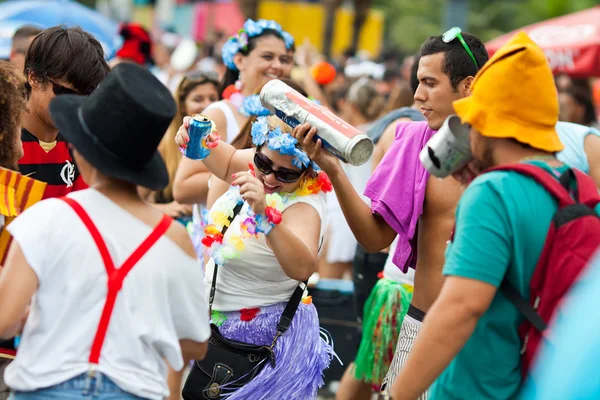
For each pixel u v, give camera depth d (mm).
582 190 3623
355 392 6574
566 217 3486
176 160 7445
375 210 4855
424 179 4820
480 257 3477
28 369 3484
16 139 4125
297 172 4641
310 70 11148
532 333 3543
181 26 32219
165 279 3609
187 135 4734
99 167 3498
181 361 3697
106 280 3490
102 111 3500
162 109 3514
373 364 6305
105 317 3480
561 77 10992
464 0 19859
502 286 3596
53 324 3480
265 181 4711
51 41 4910
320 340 5047
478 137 3686
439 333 3486
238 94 6586
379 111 10711
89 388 3453
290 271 4449
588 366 2844
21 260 3426
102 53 5113
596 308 2928
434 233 4840
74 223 3498
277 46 6891
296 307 4828
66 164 5160
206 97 7738
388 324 6258
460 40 4746
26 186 4129
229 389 4797
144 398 3557
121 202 3613
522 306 3547
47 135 5051
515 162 3658
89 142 3537
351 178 9039
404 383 3551
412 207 4859
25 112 4945
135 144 3514
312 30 24688
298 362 4828
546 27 12250
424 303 4953
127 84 3484
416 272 5020
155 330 3580
